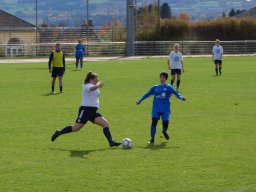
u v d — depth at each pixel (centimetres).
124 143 2681
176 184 2064
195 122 3478
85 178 2144
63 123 3462
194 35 15550
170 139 2922
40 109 4100
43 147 2717
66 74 7519
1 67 9162
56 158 2478
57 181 2102
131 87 5728
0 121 3534
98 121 2731
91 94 2730
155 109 2845
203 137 2975
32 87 5788
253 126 3322
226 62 10512
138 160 2438
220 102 4484
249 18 15950
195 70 8300
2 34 15412
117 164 2366
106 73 7725
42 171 2245
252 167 2308
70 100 4669
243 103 4422
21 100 4675
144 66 9344
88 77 2734
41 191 1977
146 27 14962
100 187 2025
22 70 8388
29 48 13612
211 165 2345
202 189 2002
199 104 4359
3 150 2644
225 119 3597
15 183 2073
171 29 15138
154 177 2158
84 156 2519
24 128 3266
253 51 14812
